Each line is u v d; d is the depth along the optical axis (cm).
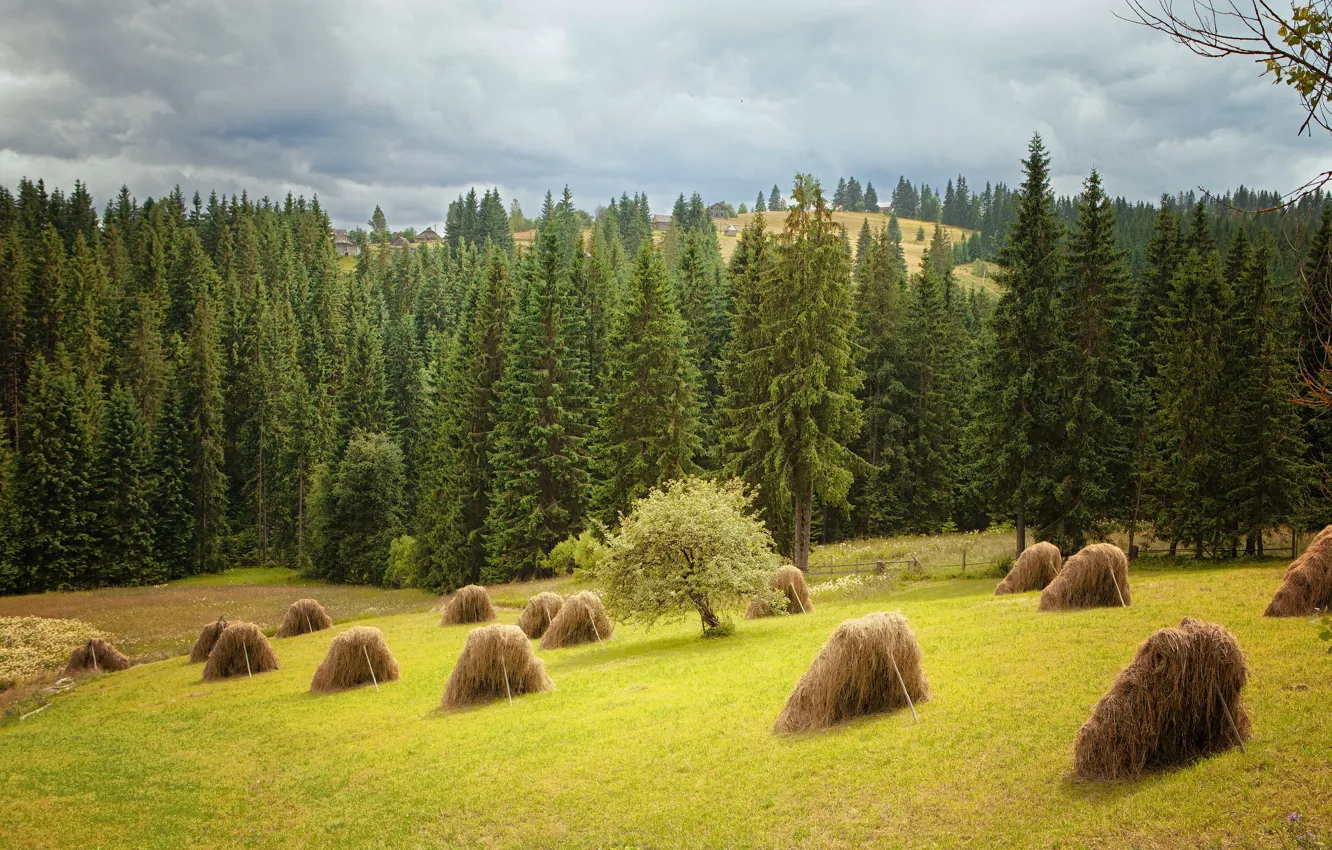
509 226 19950
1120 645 1435
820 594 3095
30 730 2075
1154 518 3503
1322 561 1487
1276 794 816
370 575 6531
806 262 3653
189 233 10912
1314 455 3150
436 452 6247
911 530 5509
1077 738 953
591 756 1288
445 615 3225
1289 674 1131
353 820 1197
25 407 6575
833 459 3678
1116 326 3453
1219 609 1625
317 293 10662
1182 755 936
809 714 1265
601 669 1964
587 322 6119
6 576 5950
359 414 7300
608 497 4719
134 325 8400
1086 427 3288
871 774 1040
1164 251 4181
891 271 5691
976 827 872
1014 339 3469
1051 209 3456
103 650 3003
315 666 2512
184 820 1277
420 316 11519
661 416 4534
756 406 3922
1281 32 505
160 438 7194
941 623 1895
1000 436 3506
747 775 1112
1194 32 534
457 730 1566
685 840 971
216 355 7569
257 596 5734
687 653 2023
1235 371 3150
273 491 7900
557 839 1035
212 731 1828
